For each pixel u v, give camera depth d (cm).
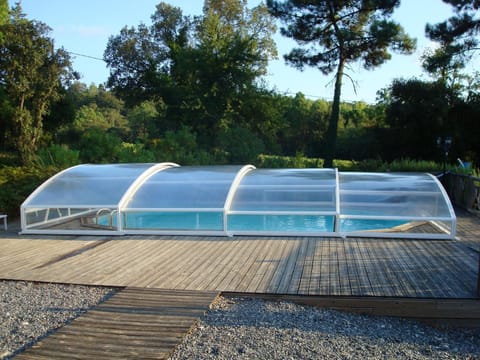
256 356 430
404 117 2833
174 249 829
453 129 2783
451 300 540
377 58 2681
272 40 3738
